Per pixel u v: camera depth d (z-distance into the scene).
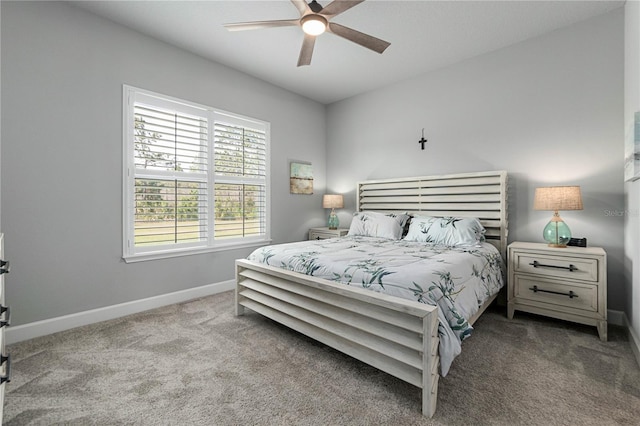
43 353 2.03
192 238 3.23
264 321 2.60
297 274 2.17
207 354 2.02
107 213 2.63
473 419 1.40
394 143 4.02
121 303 2.72
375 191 4.14
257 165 3.86
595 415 1.42
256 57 3.31
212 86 3.37
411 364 1.47
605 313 2.20
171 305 3.00
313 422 1.40
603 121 2.58
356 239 3.37
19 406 1.50
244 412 1.46
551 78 2.83
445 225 2.98
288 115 4.25
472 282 2.13
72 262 2.45
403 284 1.65
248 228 3.76
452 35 2.87
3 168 2.14
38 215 2.29
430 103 3.66
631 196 2.24
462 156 3.40
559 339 2.23
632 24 2.19
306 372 1.81
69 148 2.42
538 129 2.90
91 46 2.53
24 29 2.21
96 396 1.58
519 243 2.78
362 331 1.75
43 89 2.30
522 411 1.46
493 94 3.17
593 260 2.24
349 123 4.54
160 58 2.96
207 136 3.34
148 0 2.38
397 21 2.64
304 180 4.45
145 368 1.85
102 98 2.59
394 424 1.38
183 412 1.47
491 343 2.17
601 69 2.58
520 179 3.01
